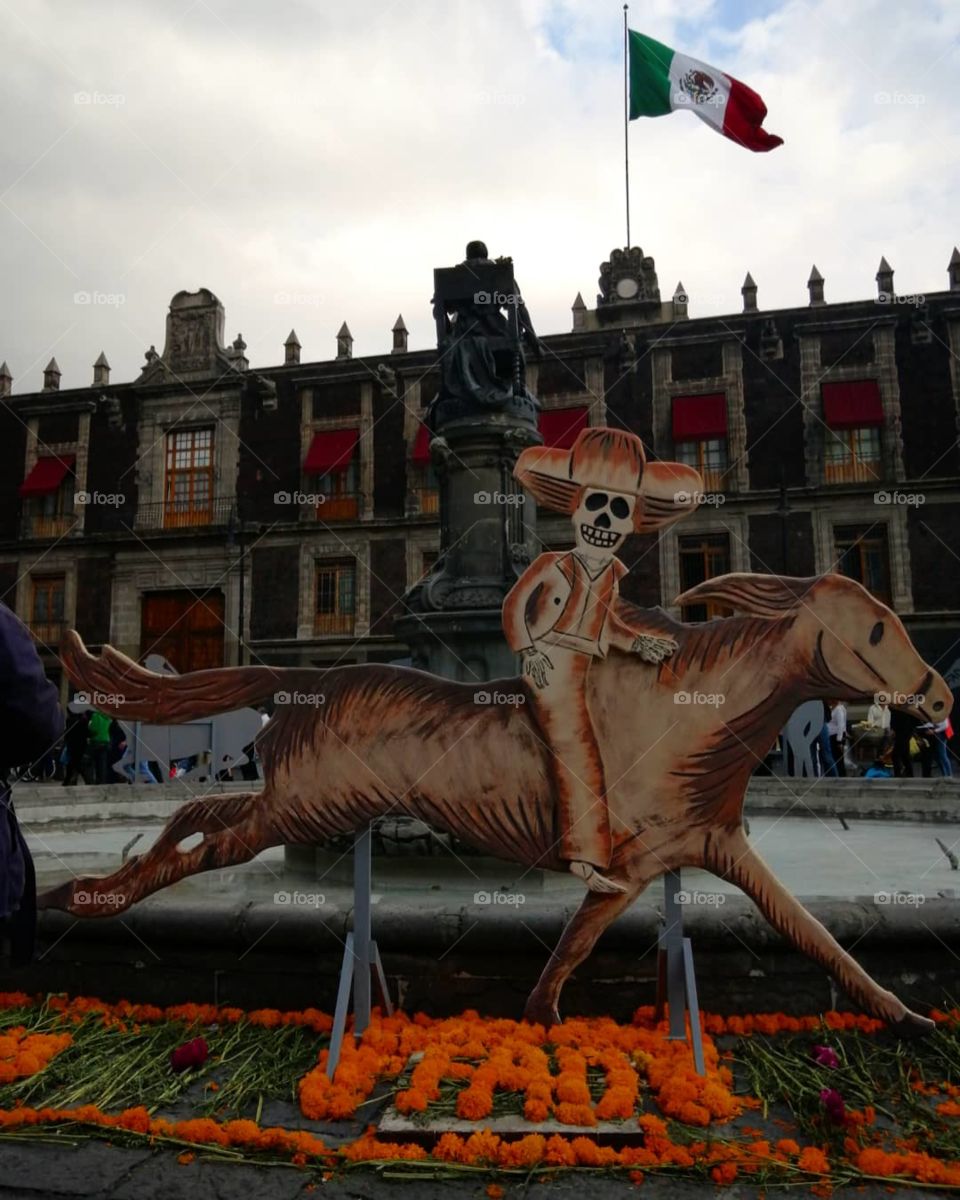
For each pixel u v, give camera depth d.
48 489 36.28
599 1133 2.41
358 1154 2.36
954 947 3.21
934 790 9.59
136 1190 2.24
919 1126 2.51
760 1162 2.32
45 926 3.47
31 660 2.24
